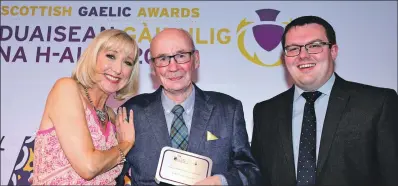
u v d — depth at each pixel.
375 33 3.12
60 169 1.84
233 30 3.16
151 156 2.07
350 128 2.03
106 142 1.99
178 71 2.09
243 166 2.04
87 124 1.91
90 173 1.79
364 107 2.05
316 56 2.13
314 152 2.09
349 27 3.13
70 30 3.18
